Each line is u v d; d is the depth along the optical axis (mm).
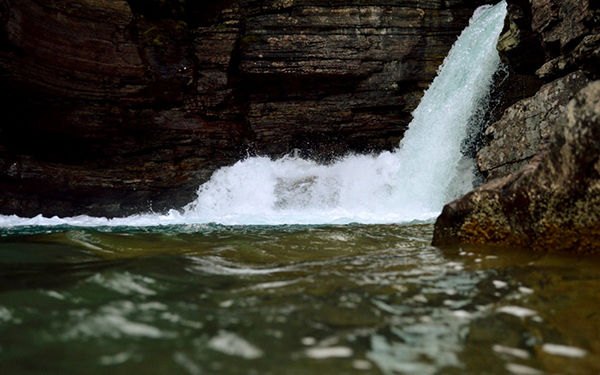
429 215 9438
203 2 12945
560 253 3121
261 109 13375
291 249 4348
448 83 12297
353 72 13094
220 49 12703
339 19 12984
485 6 13000
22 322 1869
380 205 11914
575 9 7449
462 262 3070
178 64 12344
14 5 9375
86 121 11328
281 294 2326
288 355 1556
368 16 13070
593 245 2969
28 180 10086
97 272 2764
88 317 1927
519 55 9570
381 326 1845
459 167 10758
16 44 9547
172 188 12305
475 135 10820
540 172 3219
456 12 13375
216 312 2004
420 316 1970
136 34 11734
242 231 6625
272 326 1827
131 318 1917
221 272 2949
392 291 2369
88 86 11148
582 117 2939
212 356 1542
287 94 13398
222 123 13172
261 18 12812
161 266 3043
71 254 3826
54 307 2070
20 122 10516
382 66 13250
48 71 10398
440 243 4008
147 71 11805
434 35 13383
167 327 1811
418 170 11914
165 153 12531
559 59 7848
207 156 12977
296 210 12000
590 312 1965
